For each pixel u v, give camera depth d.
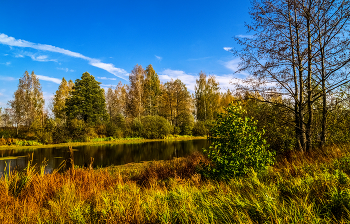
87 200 3.84
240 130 4.93
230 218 2.33
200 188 4.36
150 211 2.69
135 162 13.41
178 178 5.70
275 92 7.41
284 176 4.01
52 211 3.20
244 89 7.63
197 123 41.28
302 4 6.48
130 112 45.47
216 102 43.28
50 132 27.56
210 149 5.28
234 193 3.21
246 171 4.63
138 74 40.50
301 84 6.99
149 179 6.42
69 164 13.09
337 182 2.90
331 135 7.89
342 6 6.09
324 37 6.57
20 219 3.02
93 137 31.17
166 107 48.16
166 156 15.91
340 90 6.74
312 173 3.86
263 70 7.15
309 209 2.18
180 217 2.44
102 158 15.48
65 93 46.06
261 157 4.82
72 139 29.09
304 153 6.38
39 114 38.75
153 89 49.72
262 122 7.63
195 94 46.28
